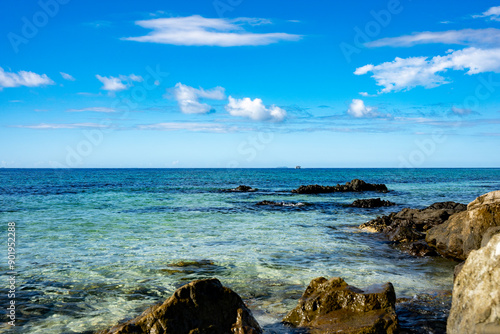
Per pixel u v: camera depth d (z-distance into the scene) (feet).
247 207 102.12
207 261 41.83
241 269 38.68
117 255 44.42
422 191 174.40
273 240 54.60
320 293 25.35
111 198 123.95
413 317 25.53
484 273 17.66
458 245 42.09
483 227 39.65
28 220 72.38
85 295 30.91
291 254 45.73
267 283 34.09
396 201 124.98
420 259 43.98
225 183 246.88
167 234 59.00
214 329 20.79
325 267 39.88
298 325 23.93
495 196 40.19
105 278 35.45
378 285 25.58
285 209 98.89
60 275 36.27
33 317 26.40
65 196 129.18
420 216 68.08
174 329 20.02
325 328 22.43
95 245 50.06
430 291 31.71
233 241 53.57
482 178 356.79
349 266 40.50
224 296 22.16
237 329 20.98
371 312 23.12
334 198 137.59
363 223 69.51
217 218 79.36
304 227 67.56
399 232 55.57
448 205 79.36
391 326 21.90
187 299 21.08
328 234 60.18
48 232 59.72
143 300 29.86
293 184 250.16
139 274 36.73
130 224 69.00
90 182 233.76
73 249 47.57
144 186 199.72
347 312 23.63
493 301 16.47
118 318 26.35
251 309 27.71
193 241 53.36
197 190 173.06
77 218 75.82
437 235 46.85
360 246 50.98
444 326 23.97
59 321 25.75
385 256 45.47
